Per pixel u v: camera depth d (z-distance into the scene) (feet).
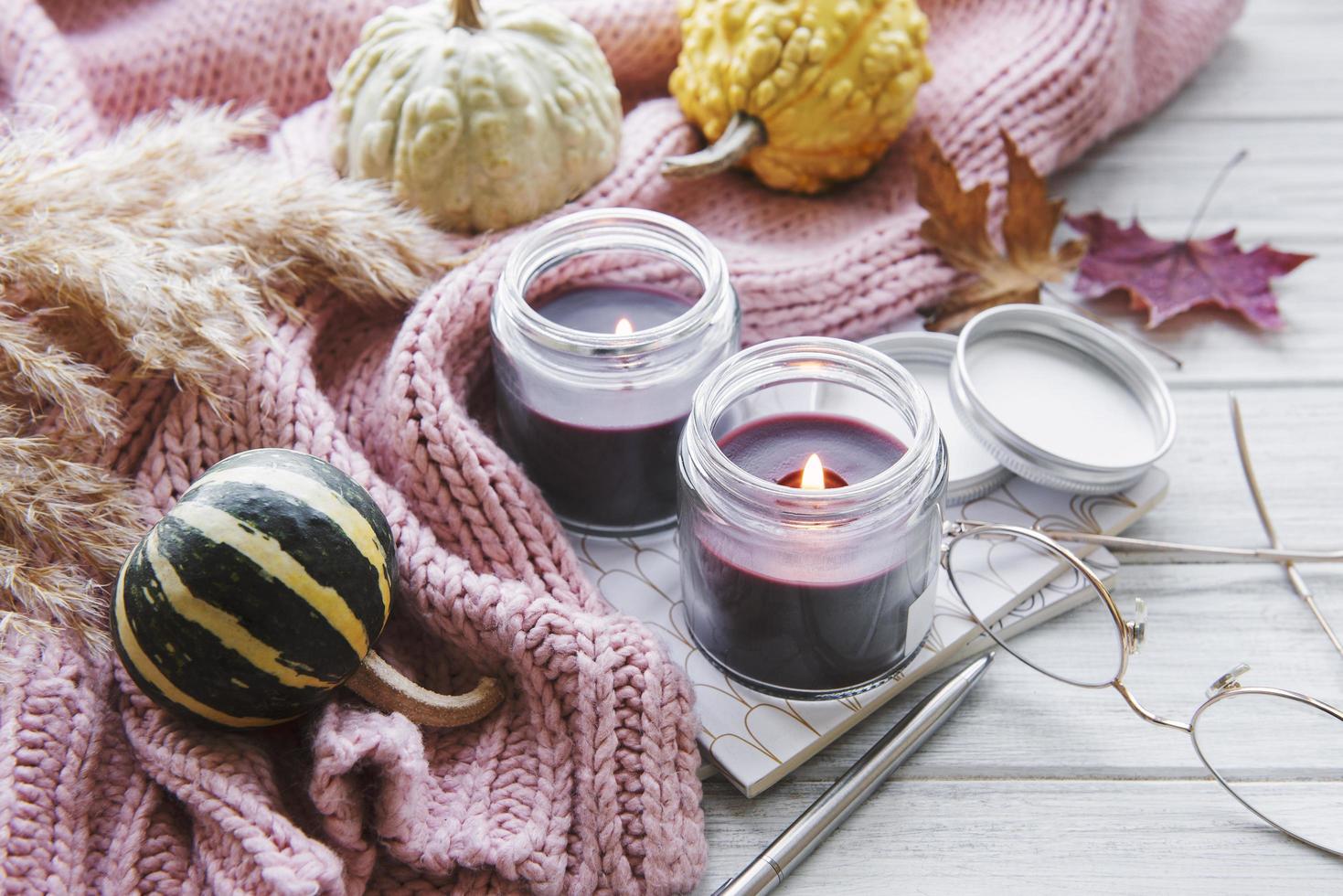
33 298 1.62
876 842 1.48
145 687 1.39
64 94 1.80
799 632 1.50
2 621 1.43
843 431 1.58
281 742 1.47
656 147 1.86
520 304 1.59
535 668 1.47
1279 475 1.72
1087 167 2.03
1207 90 2.12
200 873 1.38
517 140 1.72
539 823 1.43
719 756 1.50
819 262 1.79
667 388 1.59
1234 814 1.49
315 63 1.93
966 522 1.58
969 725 1.55
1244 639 1.60
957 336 1.77
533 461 1.66
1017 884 1.46
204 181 1.69
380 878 1.43
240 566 1.36
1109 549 1.65
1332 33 2.20
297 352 1.63
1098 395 1.72
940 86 1.96
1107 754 1.53
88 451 1.56
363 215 1.66
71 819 1.39
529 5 1.79
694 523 1.50
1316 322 1.85
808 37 1.79
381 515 1.45
